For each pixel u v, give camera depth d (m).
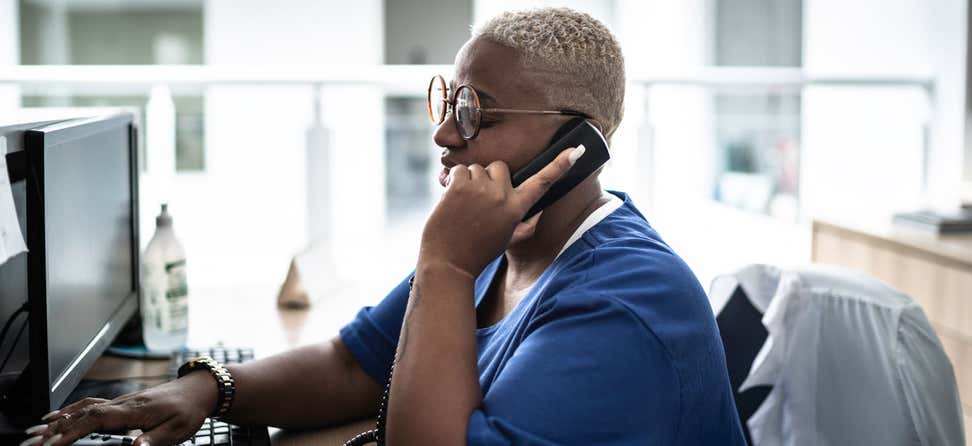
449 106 1.02
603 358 0.86
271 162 4.69
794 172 4.14
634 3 6.72
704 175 4.23
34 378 1.07
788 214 4.14
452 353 0.88
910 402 1.29
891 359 1.30
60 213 1.14
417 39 6.70
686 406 0.90
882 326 1.32
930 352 1.30
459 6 6.68
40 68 2.83
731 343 1.45
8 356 1.12
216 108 4.59
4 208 1.00
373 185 4.89
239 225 4.66
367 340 1.25
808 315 1.38
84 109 1.46
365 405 1.25
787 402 1.40
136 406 1.07
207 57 6.70
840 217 2.56
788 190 4.17
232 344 1.64
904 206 2.69
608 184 3.08
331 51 6.52
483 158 0.99
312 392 1.22
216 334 1.71
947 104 3.39
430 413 0.86
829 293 1.37
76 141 1.22
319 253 2.08
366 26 6.50
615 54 1.01
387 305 1.26
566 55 0.97
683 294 0.94
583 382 0.85
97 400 1.07
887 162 3.57
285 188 4.72
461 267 0.92
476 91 0.98
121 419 1.05
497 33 0.99
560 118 0.98
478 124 0.98
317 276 2.03
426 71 3.02
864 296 1.34
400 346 0.91
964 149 3.08
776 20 5.57
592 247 1.00
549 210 1.04
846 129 3.69
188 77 2.91
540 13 1.00
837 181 3.72
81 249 1.24
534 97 0.98
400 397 0.88
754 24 5.75
